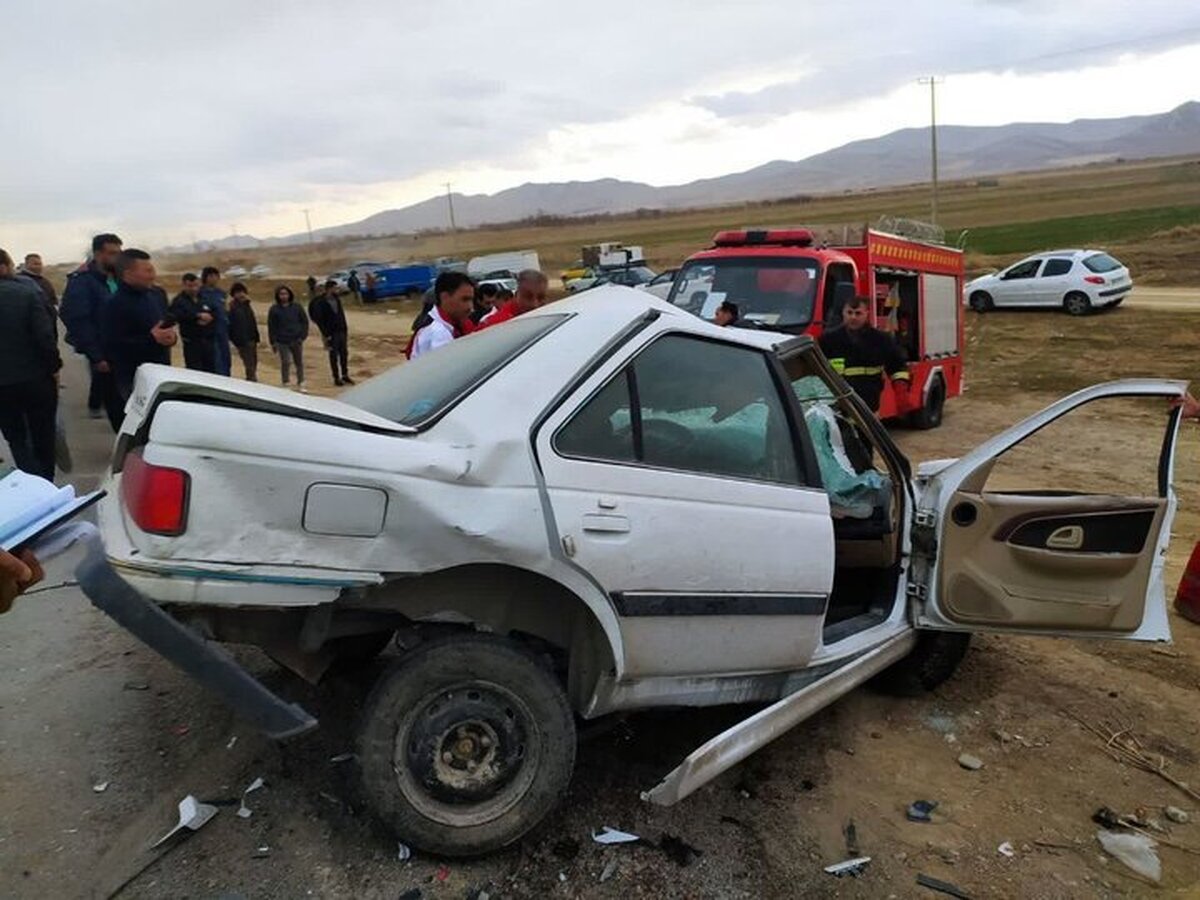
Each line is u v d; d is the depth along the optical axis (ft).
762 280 31.30
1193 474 31.63
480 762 9.40
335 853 9.60
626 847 9.96
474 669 9.23
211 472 8.04
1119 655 15.84
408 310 126.82
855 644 12.28
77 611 15.88
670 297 32.63
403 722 9.09
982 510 12.62
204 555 7.97
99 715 12.26
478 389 9.57
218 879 9.17
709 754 9.21
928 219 243.60
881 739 12.67
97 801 10.36
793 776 11.60
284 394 9.27
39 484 8.13
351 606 9.37
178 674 13.51
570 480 9.39
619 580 9.55
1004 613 12.66
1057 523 12.35
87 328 25.35
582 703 10.25
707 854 9.94
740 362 11.48
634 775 11.31
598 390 9.89
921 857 10.13
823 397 15.06
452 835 9.26
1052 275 79.66
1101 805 11.31
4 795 10.40
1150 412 43.60
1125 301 85.35
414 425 9.27
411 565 8.68
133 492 8.21
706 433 10.80
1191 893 9.75
